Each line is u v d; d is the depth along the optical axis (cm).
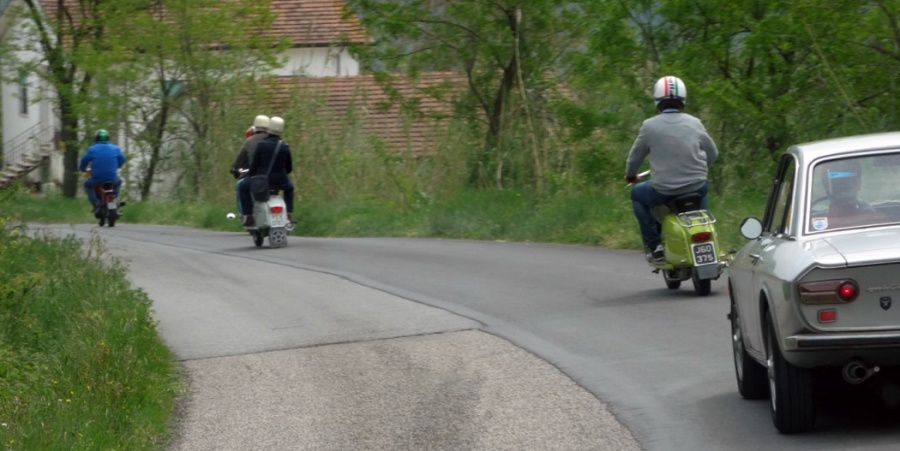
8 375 1542
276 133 3484
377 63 4791
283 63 6000
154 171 6222
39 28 6712
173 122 6162
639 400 1454
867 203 1266
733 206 3088
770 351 1258
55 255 2389
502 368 1670
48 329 1809
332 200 4488
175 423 1484
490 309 2148
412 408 1487
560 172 4022
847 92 3331
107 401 1428
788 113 3459
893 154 1295
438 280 2550
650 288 2289
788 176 1359
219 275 2788
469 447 1305
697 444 1256
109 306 1923
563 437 1317
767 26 3284
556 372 1628
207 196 5369
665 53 3706
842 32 3225
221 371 1753
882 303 1146
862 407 1355
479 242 3372
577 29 4478
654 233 2197
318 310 2222
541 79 4534
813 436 1247
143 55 5984
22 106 8750
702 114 3581
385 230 3903
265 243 3597
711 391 1475
